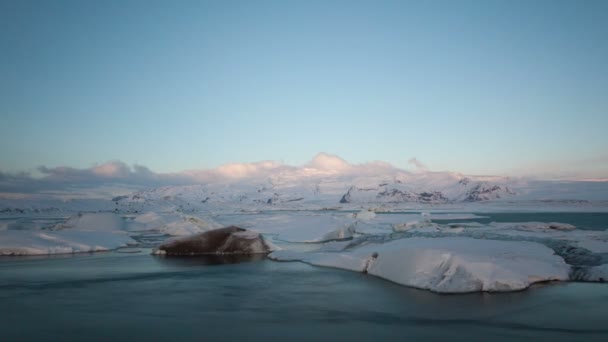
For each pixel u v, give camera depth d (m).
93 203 151.00
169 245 28.17
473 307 13.86
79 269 22.14
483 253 18.19
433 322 12.41
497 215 93.81
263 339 11.09
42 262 24.55
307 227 40.41
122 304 14.81
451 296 15.36
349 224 39.94
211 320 12.81
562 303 14.16
